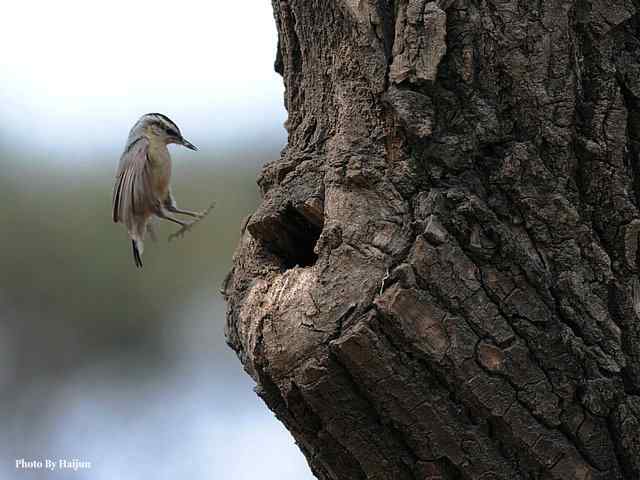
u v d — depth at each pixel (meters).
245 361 6.32
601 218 5.72
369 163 5.77
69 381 15.39
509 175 5.61
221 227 15.06
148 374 15.47
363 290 5.46
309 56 6.44
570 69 5.75
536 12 5.76
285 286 5.79
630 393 5.55
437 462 5.45
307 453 6.21
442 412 5.37
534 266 5.44
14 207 16.00
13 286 15.71
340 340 5.34
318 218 6.10
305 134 6.46
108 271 15.95
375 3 5.89
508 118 5.77
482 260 5.43
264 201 6.36
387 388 5.35
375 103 5.89
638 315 5.62
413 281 5.34
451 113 5.74
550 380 5.40
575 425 5.42
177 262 15.55
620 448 5.46
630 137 5.80
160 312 15.71
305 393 5.49
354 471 5.72
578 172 5.76
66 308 15.78
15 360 15.47
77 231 16.14
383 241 5.55
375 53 5.86
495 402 5.34
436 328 5.31
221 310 15.69
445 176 5.68
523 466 5.45
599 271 5.62
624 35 5.91
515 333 5.39
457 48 5.71
